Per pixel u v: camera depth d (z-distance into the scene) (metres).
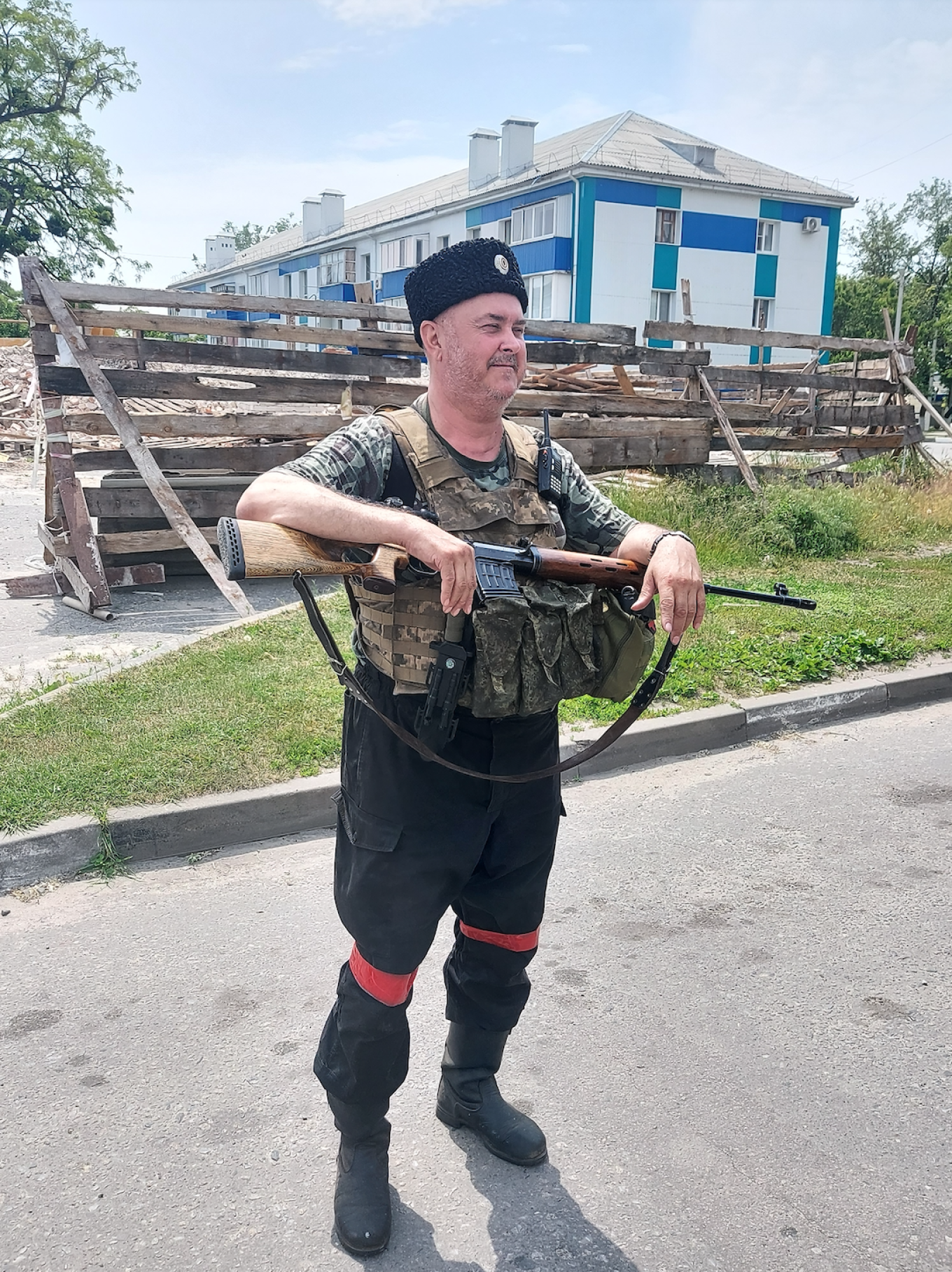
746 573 8.50
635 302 34.34
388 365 8.41
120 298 7.42
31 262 7.18
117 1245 2.04
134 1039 2.73
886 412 12.59
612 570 1.85
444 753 1.81
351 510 1.58
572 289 33.66
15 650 6.42
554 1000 2.93
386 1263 2.00
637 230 33.75
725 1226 2.09
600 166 32.19
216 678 5.28
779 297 37.12
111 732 4.52
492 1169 2.26
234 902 3.48
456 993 2.24
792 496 9.96
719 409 10.40
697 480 10.42
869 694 5.62
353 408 8.38
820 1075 2.59
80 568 7.41
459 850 1.86
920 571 8.70
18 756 4.24
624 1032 2.77
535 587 1.80
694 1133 2.38
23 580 8.04
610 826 4.17
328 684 5.19
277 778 4.11
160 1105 2.47
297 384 8.14
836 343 11.89
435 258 1.71
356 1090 2.00
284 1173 2.25
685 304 10.37
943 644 6.27
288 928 3.31
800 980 3.03
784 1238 2.06
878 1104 2.48
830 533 9.62
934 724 5.48
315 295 49.12
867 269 60.75
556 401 9.73
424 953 1.94
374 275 44.03
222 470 8.38
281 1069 2.61
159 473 7.40
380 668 1.79
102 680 5.30
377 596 1.77
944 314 52.28
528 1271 1.98
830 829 4.12
